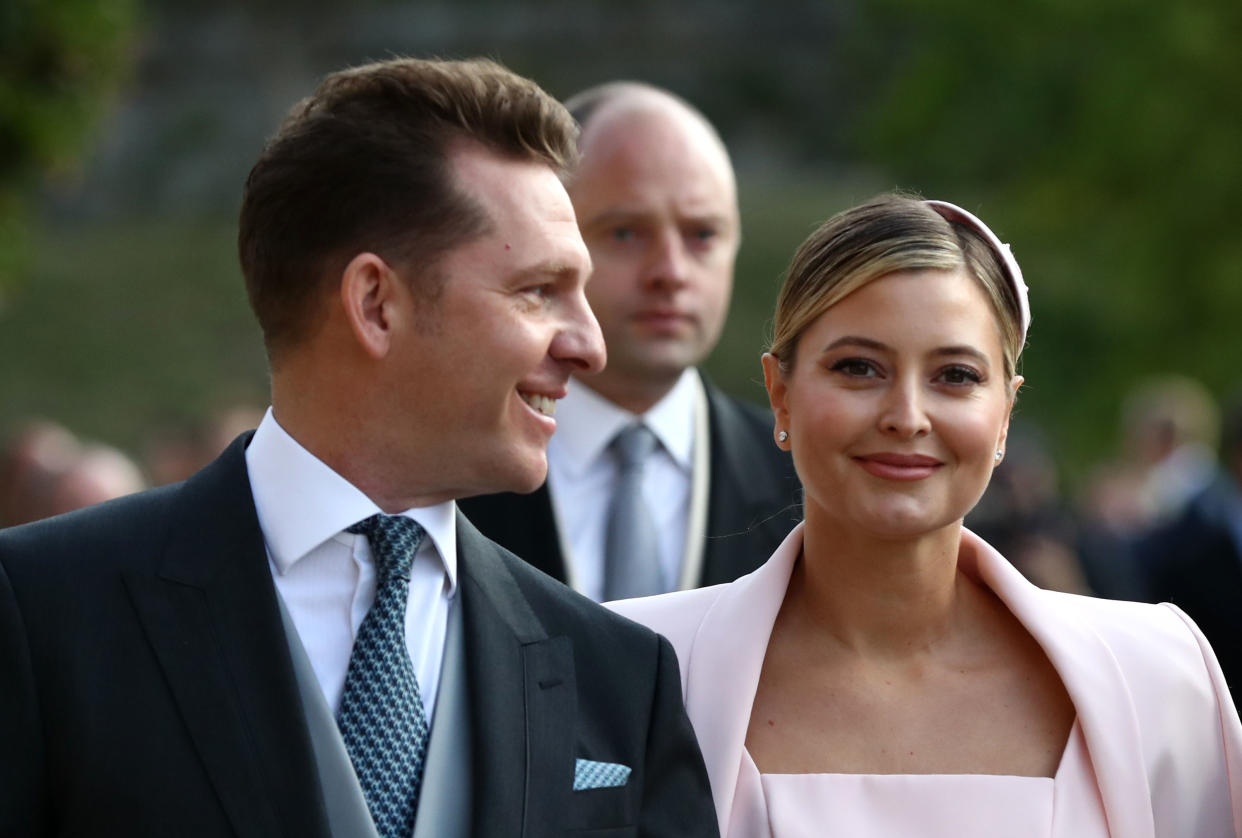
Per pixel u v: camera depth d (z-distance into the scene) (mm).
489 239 7164
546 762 7277
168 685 6809
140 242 76500
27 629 6754
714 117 97062
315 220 7199
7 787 6539
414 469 7289
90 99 22656
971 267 8086
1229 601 19141
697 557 11180
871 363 8031
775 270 72375
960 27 54969
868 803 8016
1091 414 53875
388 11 95000
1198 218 51188
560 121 7504
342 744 6934
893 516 7973
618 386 11359
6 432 56250
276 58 92312
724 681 8320
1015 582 8445
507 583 7703
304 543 7176
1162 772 8250
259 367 63250
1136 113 50906
